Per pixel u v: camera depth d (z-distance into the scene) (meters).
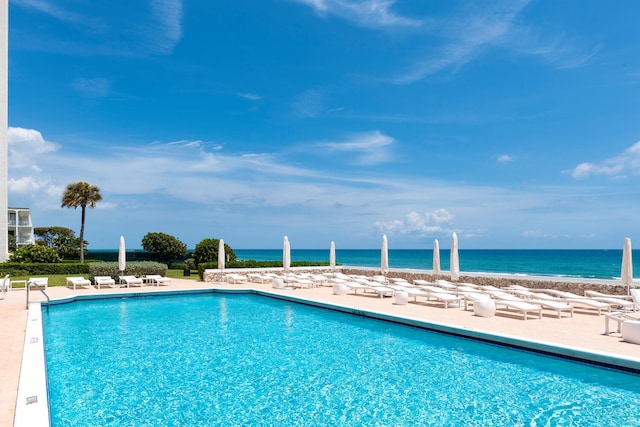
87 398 5.74
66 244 48.34
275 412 5.24
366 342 8.80
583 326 8.91
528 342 7.49
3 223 31.94
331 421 4.97
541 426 4.73
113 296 15.74
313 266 23.75
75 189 35.19
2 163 32.03
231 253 27.27
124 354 8.00
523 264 60.19
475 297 10.95
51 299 13.95
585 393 5.73
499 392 5.83
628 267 11.40
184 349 8.35
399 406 5.39
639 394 5.66
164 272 20.50
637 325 7.20
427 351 8.02
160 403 5.55
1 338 7.86
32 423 3.79
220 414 5.19
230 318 11.77
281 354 7.93
